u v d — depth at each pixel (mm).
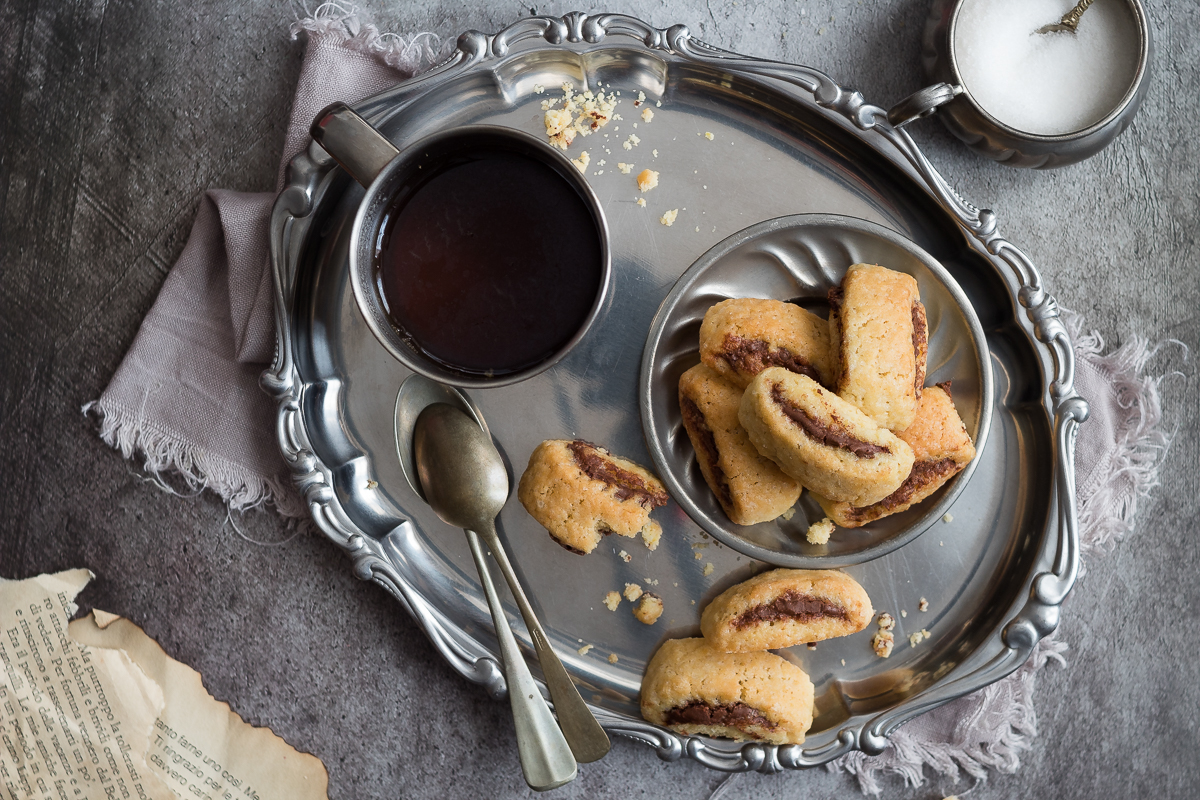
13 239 542
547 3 534
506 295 470
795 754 497
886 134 495
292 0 539
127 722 531
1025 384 503
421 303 472
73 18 542
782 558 478
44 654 533
